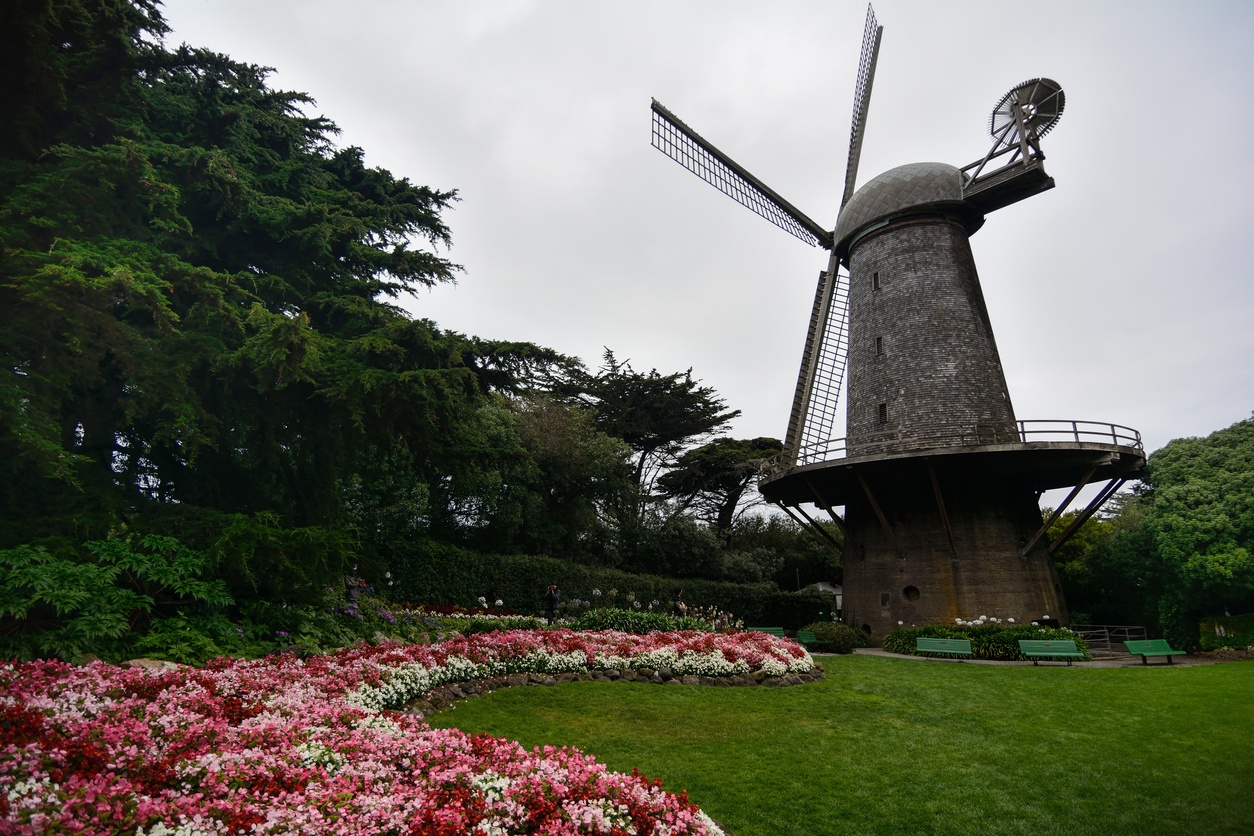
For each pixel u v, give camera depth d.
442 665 11.55
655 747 9.55
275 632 11.87
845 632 22.91
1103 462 21.22
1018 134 24.47
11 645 8.29
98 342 11.17
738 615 32.94
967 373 24.27
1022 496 24.31
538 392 34.88
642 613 19.89
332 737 6.43
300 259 16.72
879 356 25.75
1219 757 10.16
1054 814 8.03
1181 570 24.20
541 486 31.14
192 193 14.86
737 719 11.31
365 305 16.41
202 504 14.69
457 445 16.56
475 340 17.94
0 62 11.48
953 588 22.98
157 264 12.03
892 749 10.17
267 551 11.60
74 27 12.30
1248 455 25.61
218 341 12.87
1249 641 23.09
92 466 12.27
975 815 7.89
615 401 41.28
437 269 20.00
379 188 20.20
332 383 13.74
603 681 13.34
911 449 21.84
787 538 44.47
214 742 5.78
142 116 15.09
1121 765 9.77
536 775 5.78
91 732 5.29
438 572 23.33
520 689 12.11
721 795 8.03
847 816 7.70
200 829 4.19
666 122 28.05
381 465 23.08
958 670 17.73
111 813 4.05
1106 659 21.69
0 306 10.60
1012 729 11.54
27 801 3.88
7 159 12.18
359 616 14.34
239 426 15.00
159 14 15.65
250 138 17.09
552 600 23.12
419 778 5.77
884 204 26.95
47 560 9.22
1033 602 22.36
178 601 10.88
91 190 11.88
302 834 4.43
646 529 35.62
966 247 26.59
